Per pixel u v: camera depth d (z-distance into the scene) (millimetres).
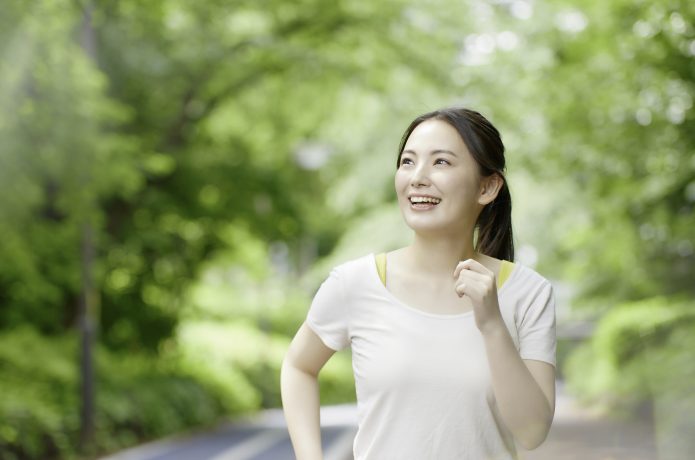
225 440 20344
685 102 13594
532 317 3256
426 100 23141
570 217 22328
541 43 14898
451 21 23234
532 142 16469
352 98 26781
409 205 3242
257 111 25484
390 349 3156
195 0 21500
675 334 16141
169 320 25219
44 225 20688
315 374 3426
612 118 14367
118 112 15883
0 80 13016
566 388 26078
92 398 17344
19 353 19219
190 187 24062
